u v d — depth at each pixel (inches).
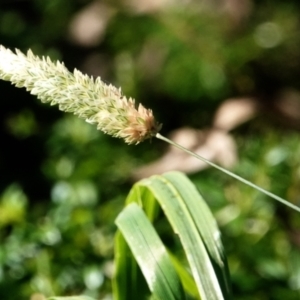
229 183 31.6
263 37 44.1
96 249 28.3
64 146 37.5
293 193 30.0
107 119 17.0
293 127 39.9
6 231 31.0
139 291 21.4
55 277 27.5
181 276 21.6
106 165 37.2
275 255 29.0
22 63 17.0
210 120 44.1
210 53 43.8
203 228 19.1
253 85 43.5
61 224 28.8
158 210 21.6
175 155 35.5
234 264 28.3
